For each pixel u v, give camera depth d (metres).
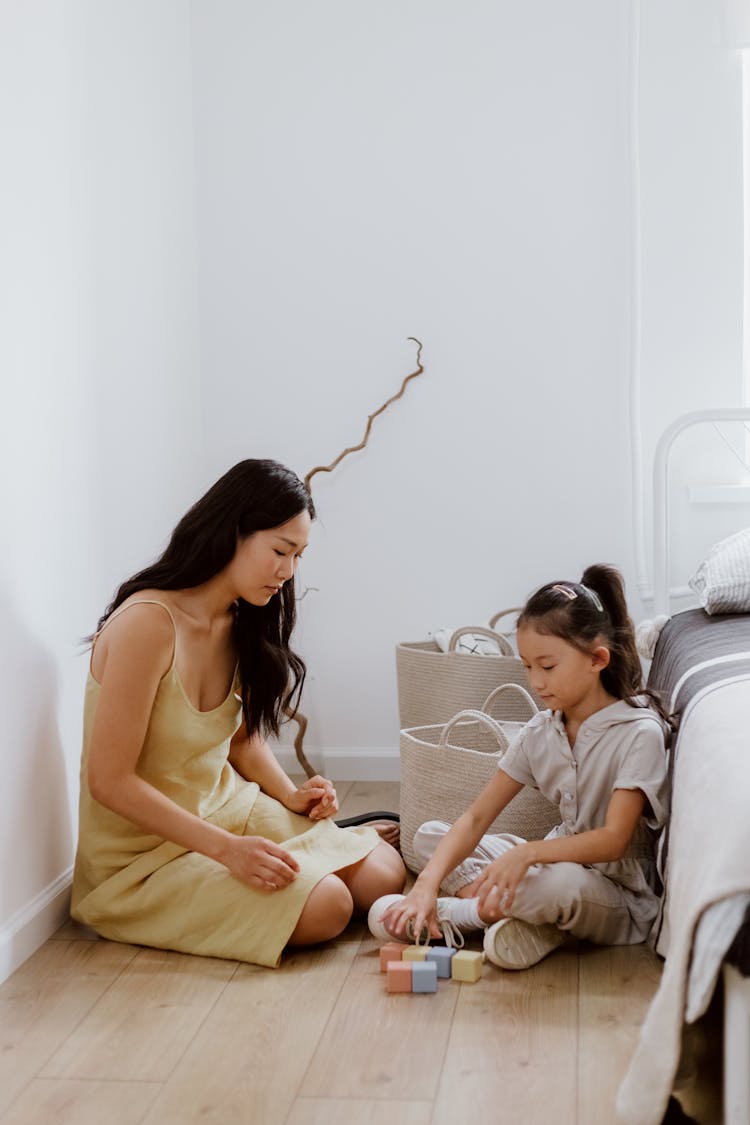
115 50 2.67
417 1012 1.85
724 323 3.12
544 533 3.21
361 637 3.29
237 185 3.24
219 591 2.21
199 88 3.23
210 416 3.29
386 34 3.17
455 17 3.14
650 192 3.12
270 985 1.96
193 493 3.21
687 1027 1.48
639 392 3.15
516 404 3.20
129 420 2.73
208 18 3.21
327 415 3.26
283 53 3.20
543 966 2.02
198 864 2.12
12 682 2.12
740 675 2.05
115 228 2.66
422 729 2.68
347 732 3.32
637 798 2.03
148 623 2.10
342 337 3.24
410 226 3.19
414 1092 1.61
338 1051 1.73
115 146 2.66
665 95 3.10
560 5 3.11
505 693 2.82
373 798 3.09
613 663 2.10
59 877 2.30
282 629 2.31
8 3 2.12
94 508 2.51
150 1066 1.70
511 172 3.15
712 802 1.54
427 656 2.90
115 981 2.00
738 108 3.08
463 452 3.22
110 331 2.62
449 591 3.26
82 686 2.43
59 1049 1.76
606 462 3.18
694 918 1.38
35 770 2.20
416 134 3.17
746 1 2.98
